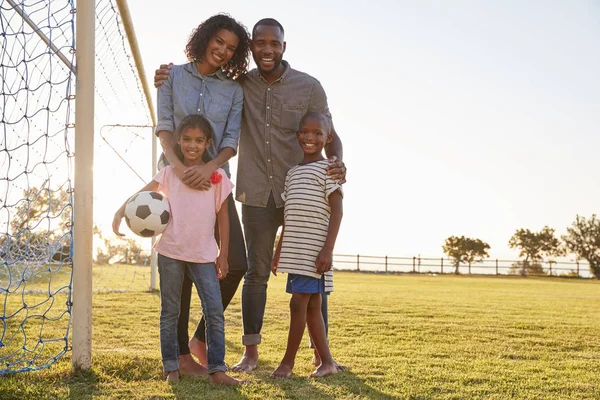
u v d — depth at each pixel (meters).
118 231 2.76
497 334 4.70
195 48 3.04
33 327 4.24
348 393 2.41
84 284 2.65
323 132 3.02
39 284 7.95
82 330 2.64
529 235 37.66
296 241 2.85
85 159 2.68
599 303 9.09
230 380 2.53
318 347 2.89
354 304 7.23
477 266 28.62
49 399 2.19
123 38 4.86
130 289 8.53
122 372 2.67
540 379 2.86
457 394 2.44
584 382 2.82
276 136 3.21
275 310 6.03
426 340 4.26
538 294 11.53
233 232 3.04
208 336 2.60
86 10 2.71
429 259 27.73
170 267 2.66
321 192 2.90
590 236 36.09
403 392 2.45
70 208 2.68
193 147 2.77
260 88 3.23
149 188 2.79
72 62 2.69
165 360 2.59
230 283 3.09
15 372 2.59
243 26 3.18
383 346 3.89
